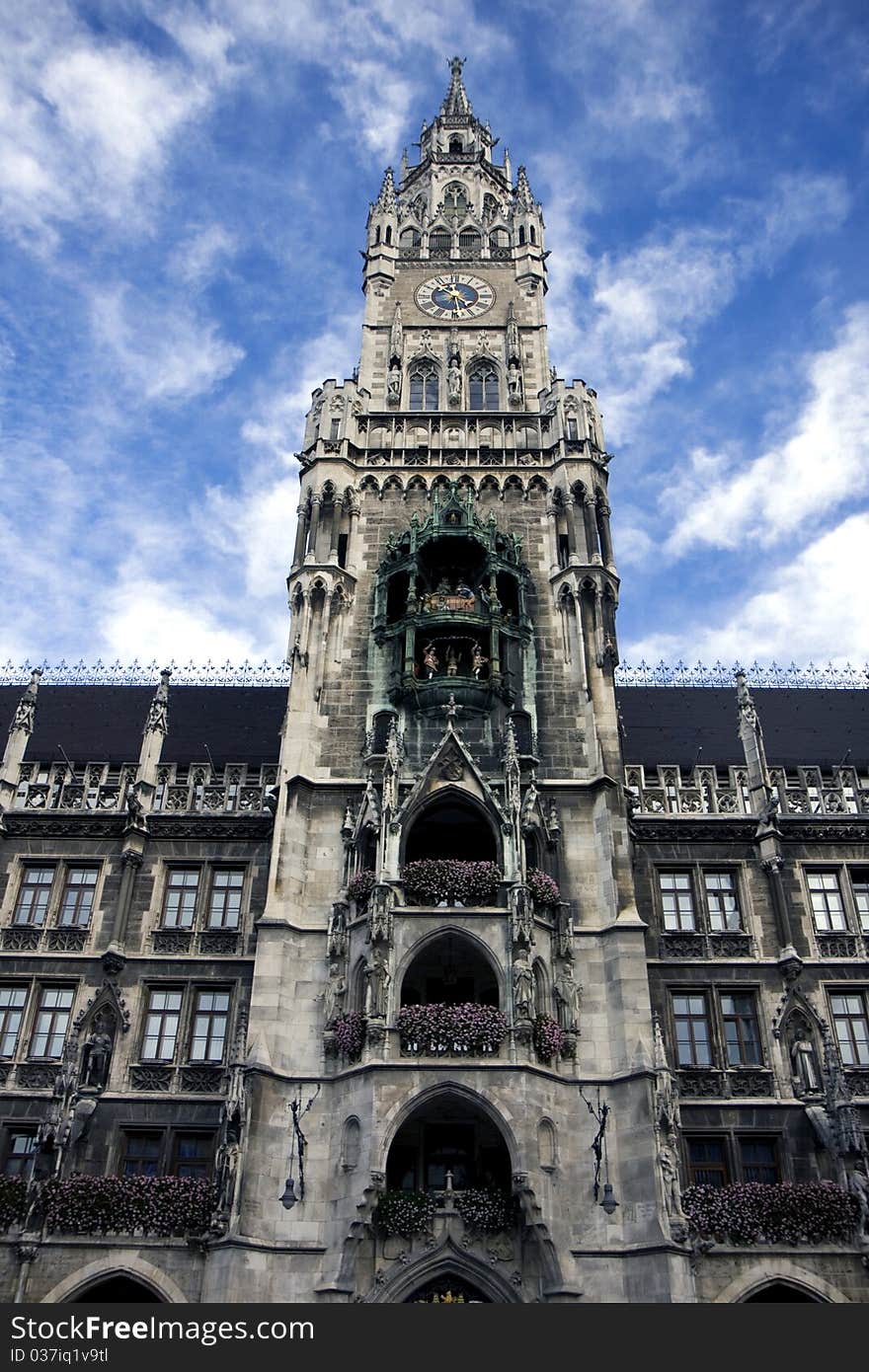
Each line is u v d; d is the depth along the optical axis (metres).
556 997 32.41
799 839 38.00
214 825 38.06
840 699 48.44
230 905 36.94
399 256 53.31
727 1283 29.25
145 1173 32.06
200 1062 33.62
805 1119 32.53
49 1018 34.91
